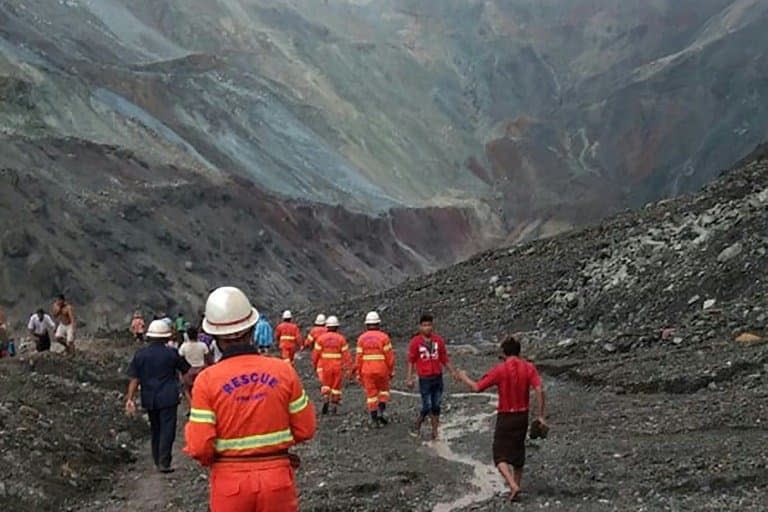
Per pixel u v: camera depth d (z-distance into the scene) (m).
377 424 15.02
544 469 10.70
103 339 36.44
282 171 108.88
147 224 73.06
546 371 19.53
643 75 172.25
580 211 137.38
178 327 27.19
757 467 9.95
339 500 9.83
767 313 19.73
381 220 108.75
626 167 150.50
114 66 106.12
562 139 161.12
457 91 184.25
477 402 17.55
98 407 15.34
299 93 140.62
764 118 141.88
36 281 58.41
